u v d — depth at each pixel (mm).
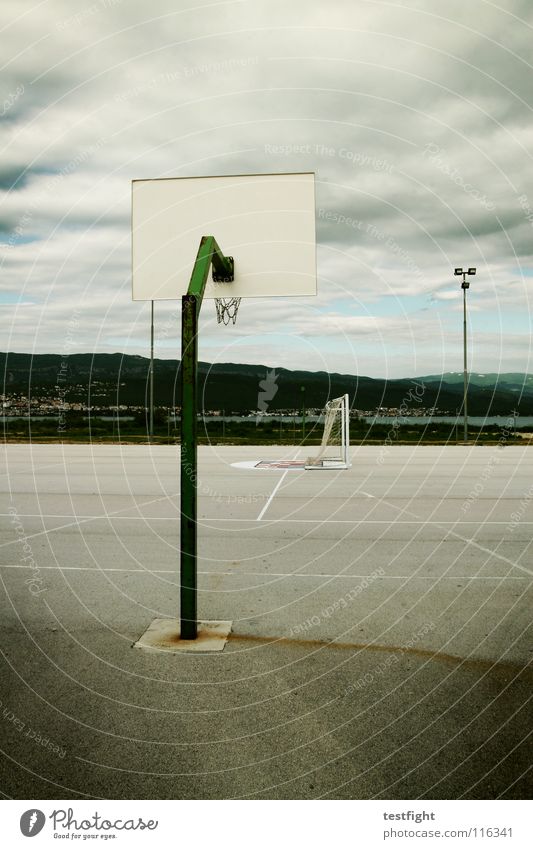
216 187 6312
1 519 9203
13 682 3533
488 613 4816
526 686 3490
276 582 5727
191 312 4090
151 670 3705
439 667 3760
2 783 2605
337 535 8016
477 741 2912
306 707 3240
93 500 11297
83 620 4641
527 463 19891
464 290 28203
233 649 4047
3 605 5004
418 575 5988
